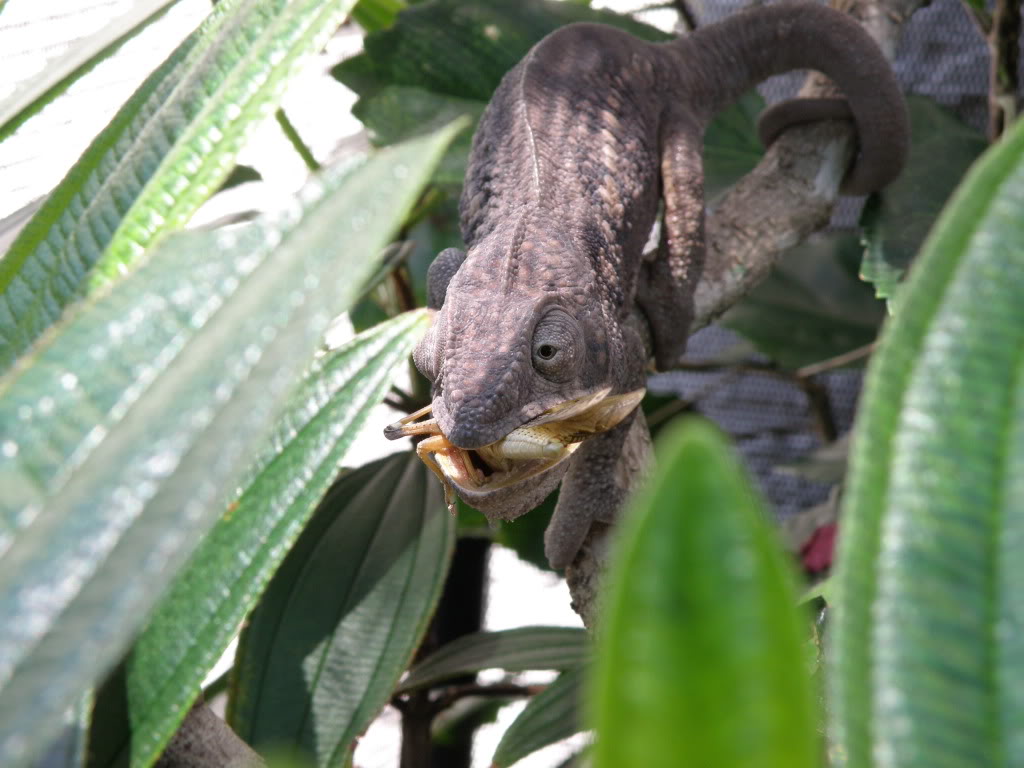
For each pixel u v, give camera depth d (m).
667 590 0.11
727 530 0.11
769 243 0.48
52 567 0.15
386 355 0.29
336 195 0.18
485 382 0.38
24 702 0.14
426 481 0.45
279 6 0.30
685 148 0.47
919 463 0.16
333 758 0.39
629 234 0.44
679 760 0.11
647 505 0.11
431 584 0.42
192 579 0.27
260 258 0.19
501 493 0.38
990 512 0.15
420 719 0.47
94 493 0.15
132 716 0.26
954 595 0.15
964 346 0.16
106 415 0.18
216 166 0.30
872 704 0.15
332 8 0.30
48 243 0.31
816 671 0.30
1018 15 0.48
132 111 0.31
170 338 0.18
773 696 0.11
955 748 0.14
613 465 0.42
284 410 0.28
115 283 0.19
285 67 0.30
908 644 0.15
